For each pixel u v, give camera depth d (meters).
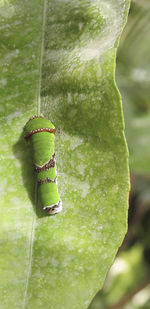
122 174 0.19
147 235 0.39
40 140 0.19
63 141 0.19
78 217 0.19
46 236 0.19
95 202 0.19
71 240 0.19
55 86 0.19
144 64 0.34
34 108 0.20
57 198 0.19
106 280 0.38
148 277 0.36
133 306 0.34
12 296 0.19
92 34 0.19
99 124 0.18
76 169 0.19
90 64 0.18
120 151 0.18
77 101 0.19
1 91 0.19
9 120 0.20
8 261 0.19
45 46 0.20
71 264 0.19
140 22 0.29
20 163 0.20
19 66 0.19
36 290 0.19
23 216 0.19
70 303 0.19
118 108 0.18
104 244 0.19
